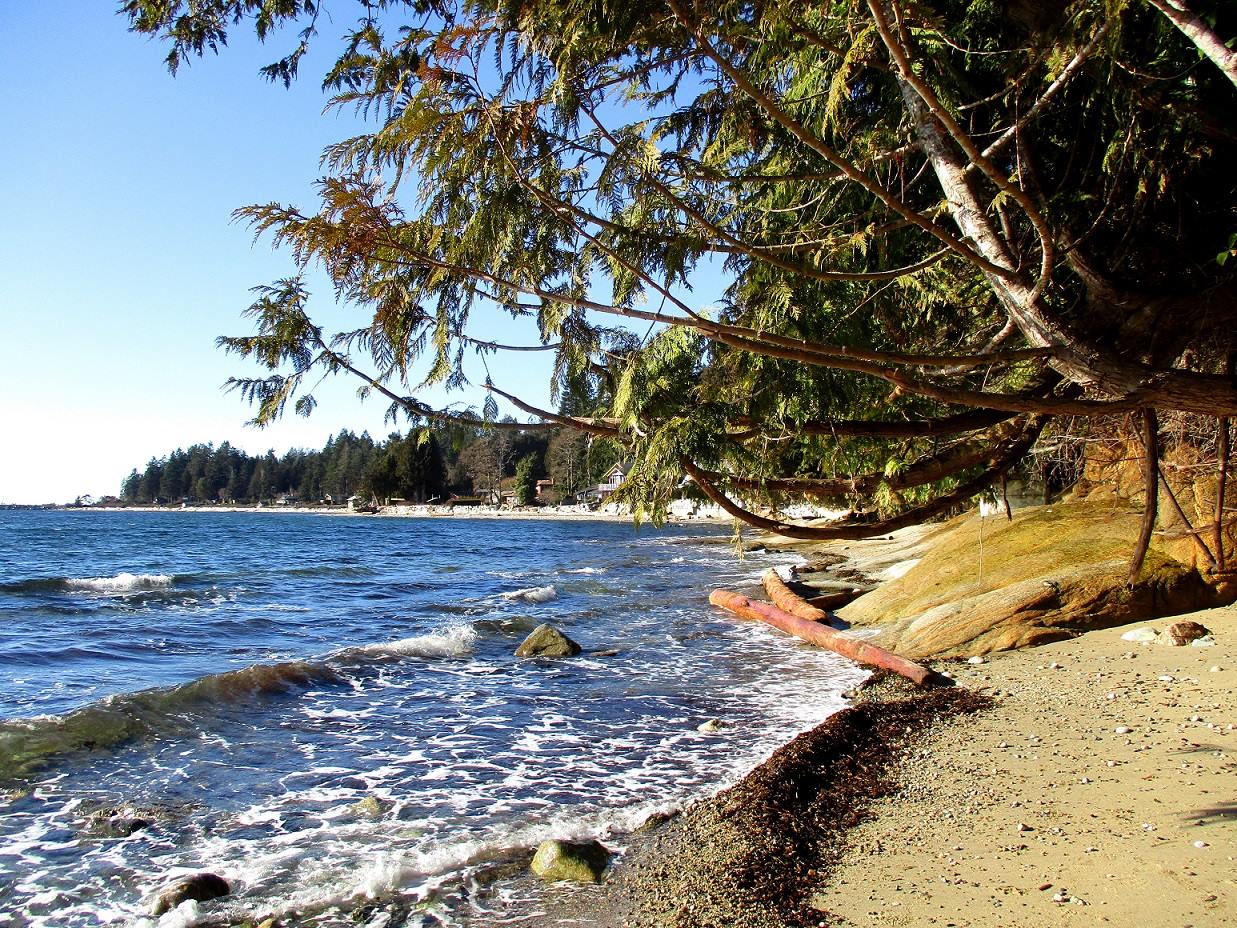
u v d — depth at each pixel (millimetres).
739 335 2406
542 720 9602
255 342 2965
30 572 30438
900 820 6059
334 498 151000
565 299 2604
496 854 5922
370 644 14953
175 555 41344
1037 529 13906
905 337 3828
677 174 3340
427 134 2752
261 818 6656
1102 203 3375
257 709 9992
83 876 5637
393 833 6344
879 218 3494
